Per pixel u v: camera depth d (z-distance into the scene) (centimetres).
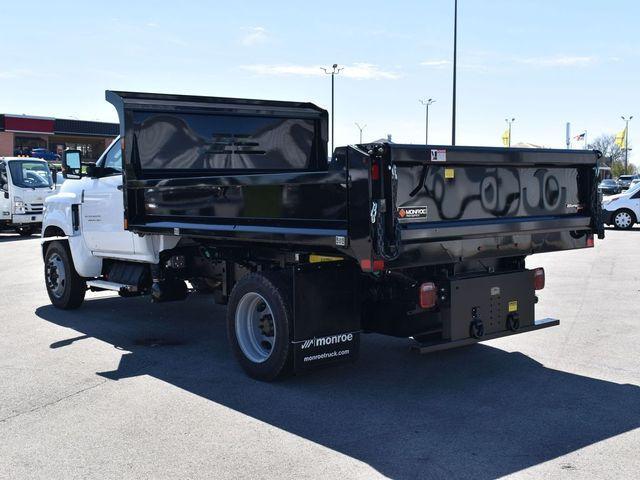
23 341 768
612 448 448
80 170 838
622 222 2312
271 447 457
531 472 412
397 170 503
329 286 588
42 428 496
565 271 1276
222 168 812
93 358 694
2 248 1853
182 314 924
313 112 875
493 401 546
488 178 567
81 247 888
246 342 626
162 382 609
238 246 682
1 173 2233
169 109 770
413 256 513
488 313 587
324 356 589
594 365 648
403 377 618
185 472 418
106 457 443
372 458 436
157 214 734
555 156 601
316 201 540
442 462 429
